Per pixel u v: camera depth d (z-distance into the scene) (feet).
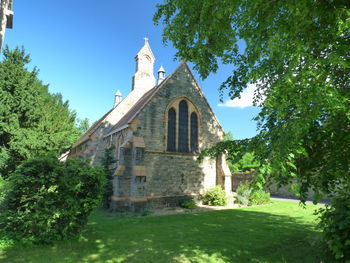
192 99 62.44
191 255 20.59
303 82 11.35
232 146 20.57
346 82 16.42
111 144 67.15
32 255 20.25
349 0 13.16
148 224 33.55
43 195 23.70
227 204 57.11
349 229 13.34
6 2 29.89
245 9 18.85
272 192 86.99
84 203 25.66
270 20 16.52
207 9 21.57
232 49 24.81
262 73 18.61
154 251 21.63
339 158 14.06
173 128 57.93
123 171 49.01
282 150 11.08
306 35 14.42
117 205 47.16
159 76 96.68
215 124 65.98
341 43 13.42
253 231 29.09
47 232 23.54
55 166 24.58
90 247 22.74
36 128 68.74
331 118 14.05
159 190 52.34
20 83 64.85
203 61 28.37
